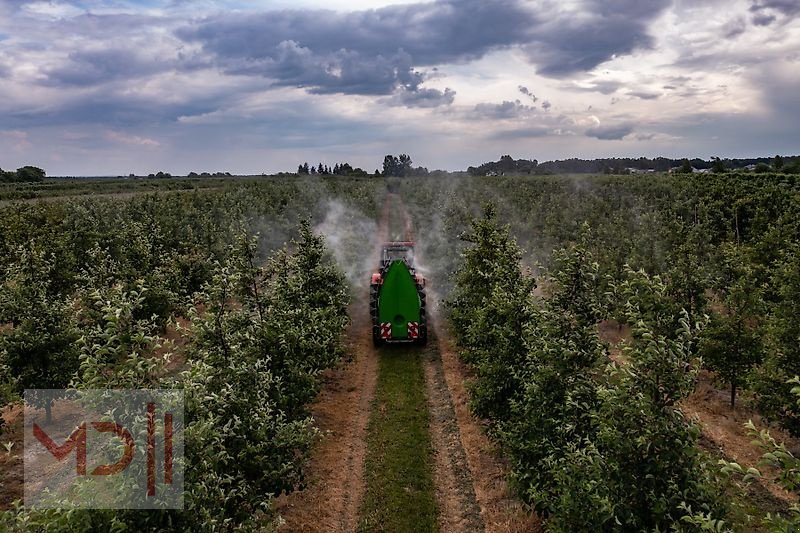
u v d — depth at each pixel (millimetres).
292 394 11383
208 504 6992
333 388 17875
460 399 16844
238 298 12344
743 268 17625
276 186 61344
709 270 22125
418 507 11883
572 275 9633
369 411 16422
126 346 7605
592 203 42250
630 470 6973
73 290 19562
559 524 7883
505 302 11984
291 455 9914
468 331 15352
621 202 43094
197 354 10289
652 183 49688
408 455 13898
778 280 14523
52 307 14461
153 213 37250
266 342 11234
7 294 14609
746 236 31750
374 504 11977
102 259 21109
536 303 11453
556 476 8086
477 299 16578
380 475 13047
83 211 32500
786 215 24875
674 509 6742
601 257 25172
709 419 15844
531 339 10102
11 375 13516
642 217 32969
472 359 16141
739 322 15305
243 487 7984
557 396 9352
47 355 13766
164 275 21219
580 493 7523
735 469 5762
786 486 5609
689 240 25094
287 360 11328
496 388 12164
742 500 11406
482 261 17062
